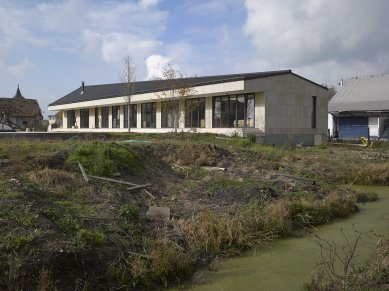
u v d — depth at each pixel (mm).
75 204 8039
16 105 58969
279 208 9273
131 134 25812
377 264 5906
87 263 5930
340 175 16094
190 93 27016
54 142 16047
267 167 16016
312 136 28672
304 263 7176
